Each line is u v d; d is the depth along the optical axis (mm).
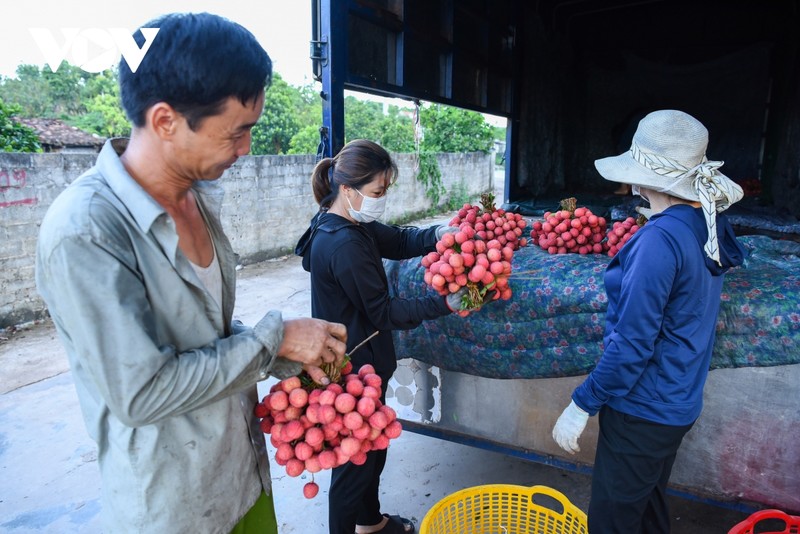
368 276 1819
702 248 1520
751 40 6137
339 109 2770
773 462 1985
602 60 6812
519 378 2318
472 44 4812
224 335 1235
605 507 1740
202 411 1108
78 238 865
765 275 2078
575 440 1708
